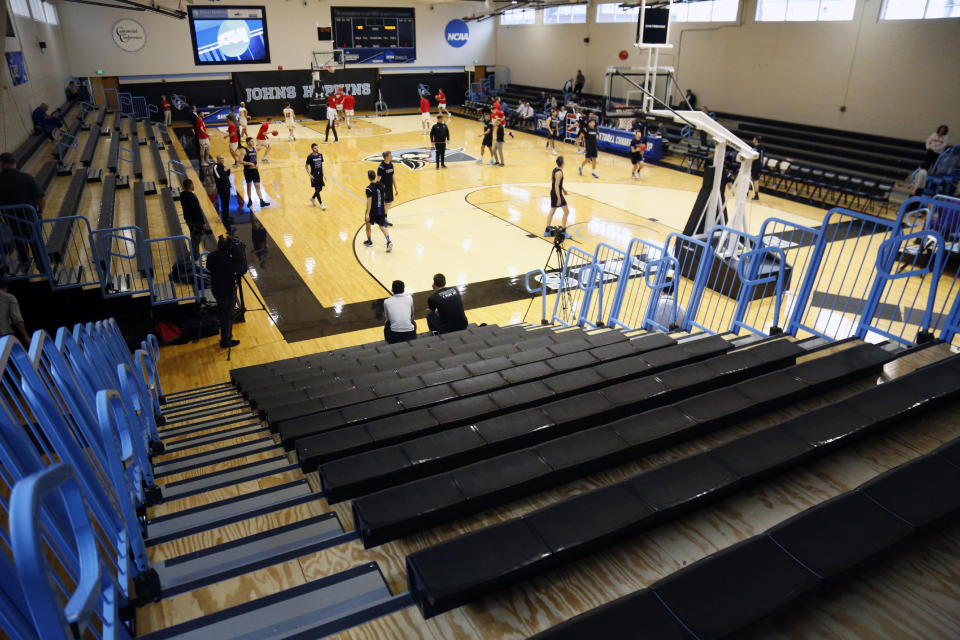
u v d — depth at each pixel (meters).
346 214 13.65
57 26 22.41
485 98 29.12
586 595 2.09
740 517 2.45
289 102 28.72
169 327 8.20
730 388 3.31
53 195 11.77
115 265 8.89
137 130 20.83
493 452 2.95
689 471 2.45
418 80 30.80
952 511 2.12
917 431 3.01
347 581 2.25
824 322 7.80
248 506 3.09
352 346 7.89
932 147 13.37
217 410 5.37
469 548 2.04
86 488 2.18
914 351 3.93
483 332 6.75
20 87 14.22
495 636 1.95
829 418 2.84
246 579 2.33
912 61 14.63
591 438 2.83
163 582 2.44
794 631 1.91
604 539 2.13
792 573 1.87
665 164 18.59
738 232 5.49
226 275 7.83
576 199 14.74
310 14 27.70
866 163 15.14
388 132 24.48
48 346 2.39
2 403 1.83
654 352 4.25
